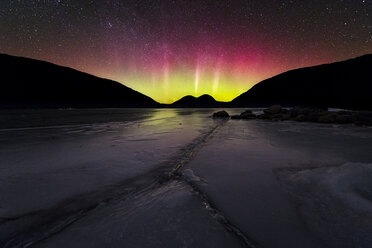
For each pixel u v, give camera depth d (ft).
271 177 6.70
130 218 4.29
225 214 4.41
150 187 6.08
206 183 6.19
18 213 4.61
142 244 3.48
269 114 38.88
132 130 20.52
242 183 6.19
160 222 4.11
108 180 6.69
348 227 3.86
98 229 3.93
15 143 13.32
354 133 17.52
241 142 13.37
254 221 4.15
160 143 13.26
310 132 18.38
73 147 12.05
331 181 5.81
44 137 15.96
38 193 5.68
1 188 6.03
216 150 10.91
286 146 11.94
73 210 4.74
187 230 3.84
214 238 3.62
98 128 22.44
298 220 4.18
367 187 5.47
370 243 3.42
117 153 10.51
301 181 6.25
